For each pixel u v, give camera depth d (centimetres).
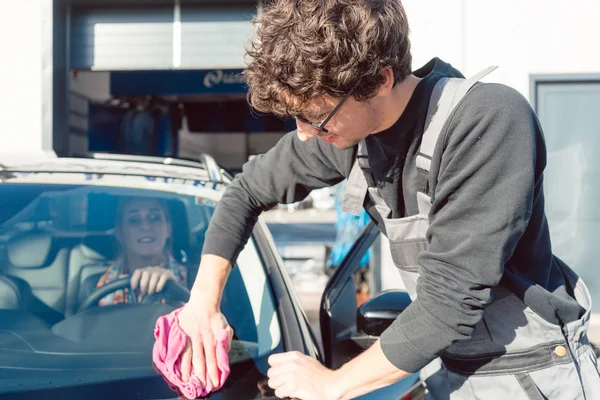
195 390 129
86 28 721
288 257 653
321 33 106
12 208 201
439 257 116
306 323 167
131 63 723
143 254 199
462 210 114
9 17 671
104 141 810
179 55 723
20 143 677
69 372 140
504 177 112
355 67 108
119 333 162
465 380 135
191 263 198
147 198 206
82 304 185
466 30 554
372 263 580
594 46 546
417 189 128
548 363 128
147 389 133
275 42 110
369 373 121
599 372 137
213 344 136
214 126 968
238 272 185
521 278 127
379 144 129
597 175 561
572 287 140
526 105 115
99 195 207
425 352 118
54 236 198
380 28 110
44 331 164
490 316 130
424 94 122
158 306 179
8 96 676
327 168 154
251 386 135
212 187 215
